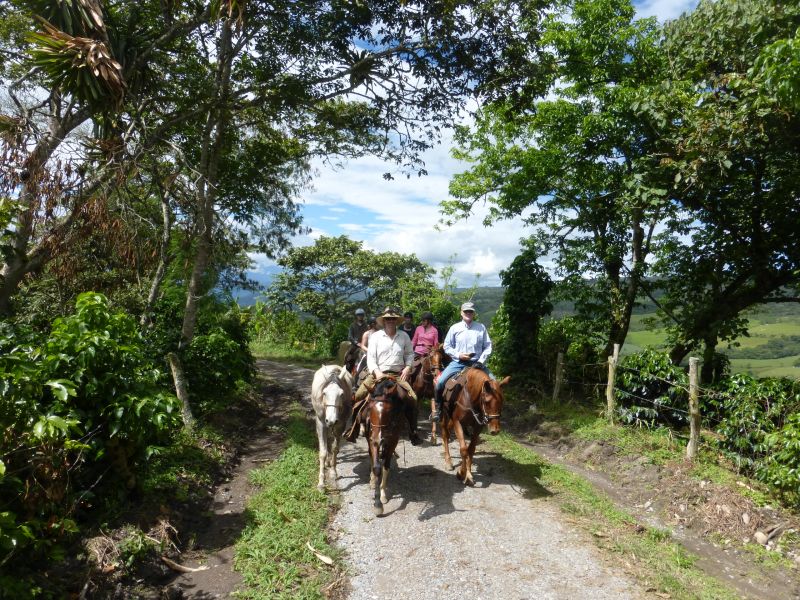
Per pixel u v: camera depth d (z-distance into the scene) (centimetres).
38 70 809
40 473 441
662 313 1452
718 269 1247
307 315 3181
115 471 539
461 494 679
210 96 1006
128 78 885
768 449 698
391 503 647
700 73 1038
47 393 495
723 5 918
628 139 1169
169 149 995
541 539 574
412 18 1007
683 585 504
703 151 897
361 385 689
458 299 2414
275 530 566
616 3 1233
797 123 890
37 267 762
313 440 902
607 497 733
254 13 953
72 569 436
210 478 702
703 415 921
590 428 980
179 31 968
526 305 1347
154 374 608
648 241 1370
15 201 639
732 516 654
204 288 1276
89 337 510
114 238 760
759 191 1085
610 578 506
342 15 977
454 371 760
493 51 1074
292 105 1098
